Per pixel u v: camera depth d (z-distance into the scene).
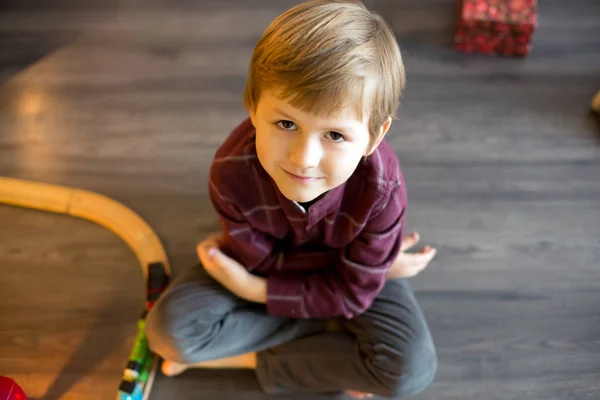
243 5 1.66
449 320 1.19
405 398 1.10
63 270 1.21
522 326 1.18
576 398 1.11
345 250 0.95
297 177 0.71
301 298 0.97
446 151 1.40
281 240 1.01
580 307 1.20
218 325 1.02
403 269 1.05
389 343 0.99
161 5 1.65
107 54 1.55
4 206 1.28
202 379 1.11
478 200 1.33
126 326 1.16
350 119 0.63
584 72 1.54
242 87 1.50
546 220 1.31
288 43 0.62
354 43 0.62
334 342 1.05
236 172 0.86
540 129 1.44
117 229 1.26
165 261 1.22
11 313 1.16
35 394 1.08
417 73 1.53
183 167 1.36
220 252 0.99
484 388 1.12
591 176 1.37
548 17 1.65
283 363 1.05
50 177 1.33
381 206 0.85
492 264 1.25
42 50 1.55
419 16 1.64
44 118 1.43
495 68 1.54
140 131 1.42
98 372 1.11
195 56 1.55
